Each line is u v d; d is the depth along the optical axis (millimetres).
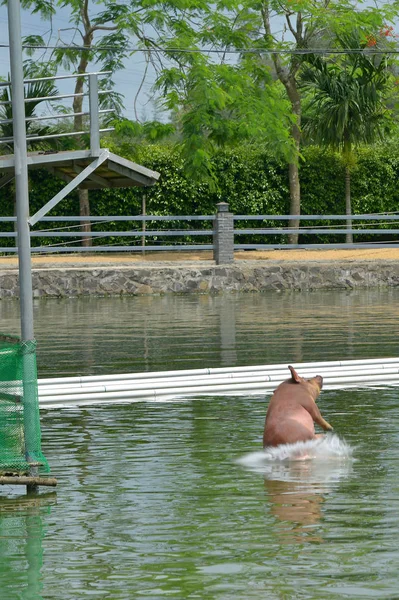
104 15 38031
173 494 9328
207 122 37250
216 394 15102
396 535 7879
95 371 16844
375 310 27094
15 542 7945
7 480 9523
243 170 41344
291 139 38312
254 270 34750
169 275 33844
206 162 37594
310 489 9398
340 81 40062
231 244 35406
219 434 12062
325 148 41062
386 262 36125
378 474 9938
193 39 37812
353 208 43500
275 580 6902
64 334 22281
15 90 10688
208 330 22766
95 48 34500
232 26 39750
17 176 10844
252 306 28875
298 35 41031
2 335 10398
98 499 9227
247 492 9336
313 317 25422
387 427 12250
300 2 39188
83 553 7617
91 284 33188
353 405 13828
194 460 10719
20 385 9969
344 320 24578
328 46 42156
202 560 7371
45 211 16688
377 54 41344
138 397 14789
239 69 39281
